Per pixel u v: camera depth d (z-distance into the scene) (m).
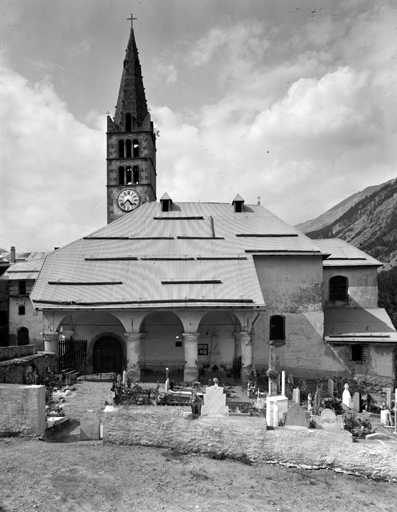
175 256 34.75
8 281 50.97
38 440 16.53
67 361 32.69
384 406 28.03
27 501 11.72
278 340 34.88
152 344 34.22
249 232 37.72
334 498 13.49
